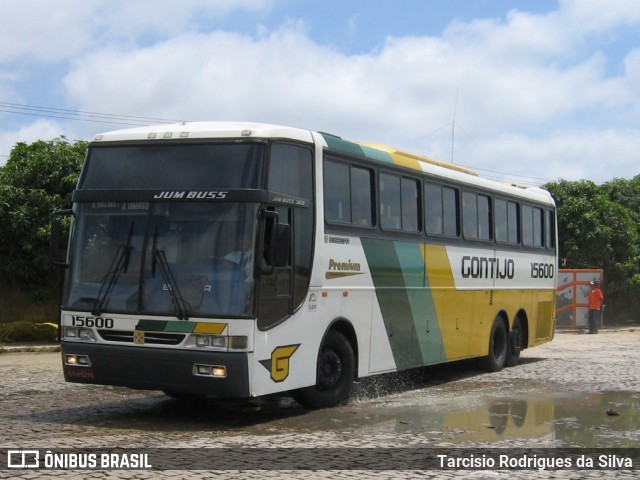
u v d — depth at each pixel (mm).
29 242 23531
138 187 11406
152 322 10922
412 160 15312
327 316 12391
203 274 10859
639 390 15680
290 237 11516
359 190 13430
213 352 10633
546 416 12578
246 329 10633
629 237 38938
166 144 11523
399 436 10695
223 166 11148
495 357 18859
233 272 10781
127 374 11086
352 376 13180
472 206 17641
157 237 11141
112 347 11109
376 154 14000
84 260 11492
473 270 17531
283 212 11445
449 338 16438
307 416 12117
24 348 21844
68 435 10320
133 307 11047
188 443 9883
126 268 11203
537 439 10742
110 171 11672
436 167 16172
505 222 19375
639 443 10547
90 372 11312
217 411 12492
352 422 11711
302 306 11750
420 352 15266
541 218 21844
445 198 16453
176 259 11000
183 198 11109
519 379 17453
